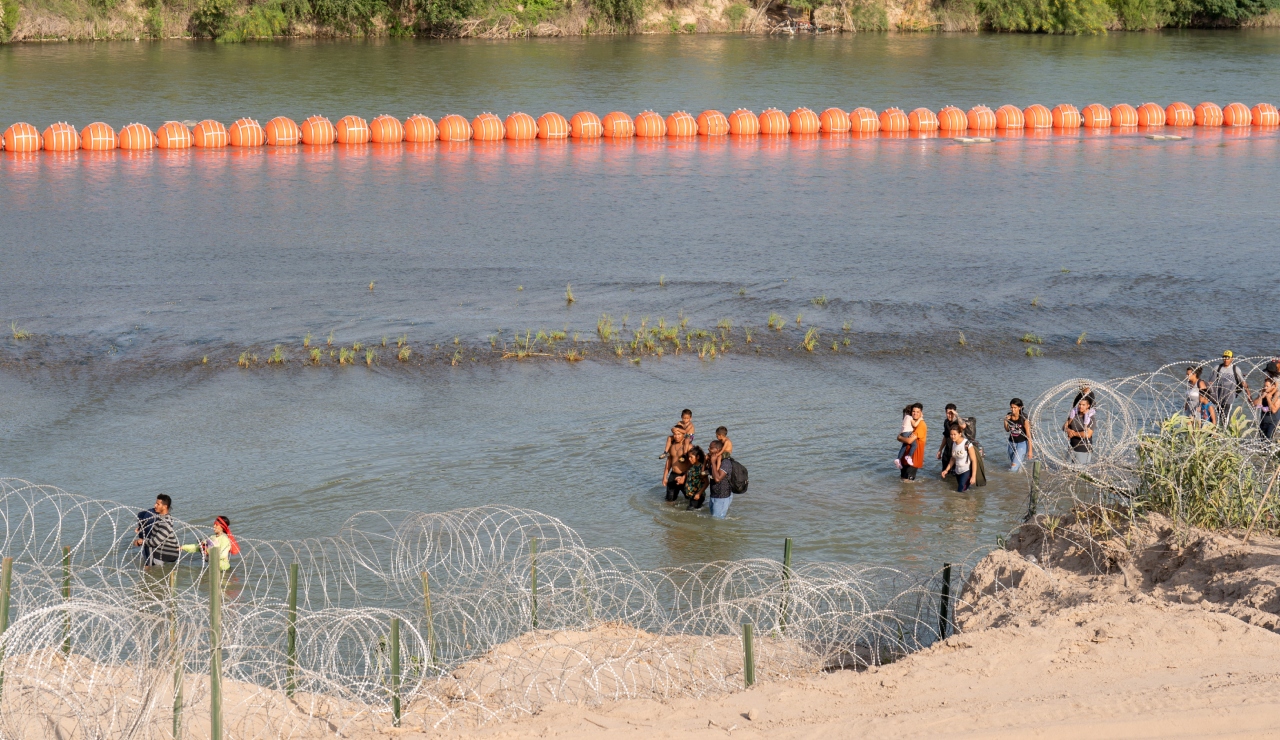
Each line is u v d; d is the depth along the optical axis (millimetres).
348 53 84688
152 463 17922
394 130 52969
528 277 30969
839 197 42281
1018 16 108188
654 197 41781
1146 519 12797
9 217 36125
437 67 78062
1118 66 84500
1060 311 28281
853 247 34812
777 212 39625
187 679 9133
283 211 38188
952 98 69688
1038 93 71938
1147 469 13258
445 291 29406
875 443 19484
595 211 39312
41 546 14750
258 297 28328
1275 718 8195
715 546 15336
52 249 32406
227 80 69500
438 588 13461
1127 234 36781
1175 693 8602
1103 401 21500
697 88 72062
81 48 82750
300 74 73000
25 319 25922
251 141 50938
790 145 54906
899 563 14703
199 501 16438
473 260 32625
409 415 20500
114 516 15844
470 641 11812
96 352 23812
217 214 37406
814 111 64438
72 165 45250
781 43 97375
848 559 14867
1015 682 9070
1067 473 14672
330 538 15164
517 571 13852
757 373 23453
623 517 16312
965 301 29125
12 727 8305
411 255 32969
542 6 99438
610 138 56031
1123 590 11633
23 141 47500
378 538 15180
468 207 39531
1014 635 9914
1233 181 46094
